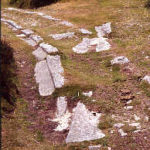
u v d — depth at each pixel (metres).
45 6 21.47
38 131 7.70
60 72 10.28
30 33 14.80
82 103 8.69
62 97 9.02
